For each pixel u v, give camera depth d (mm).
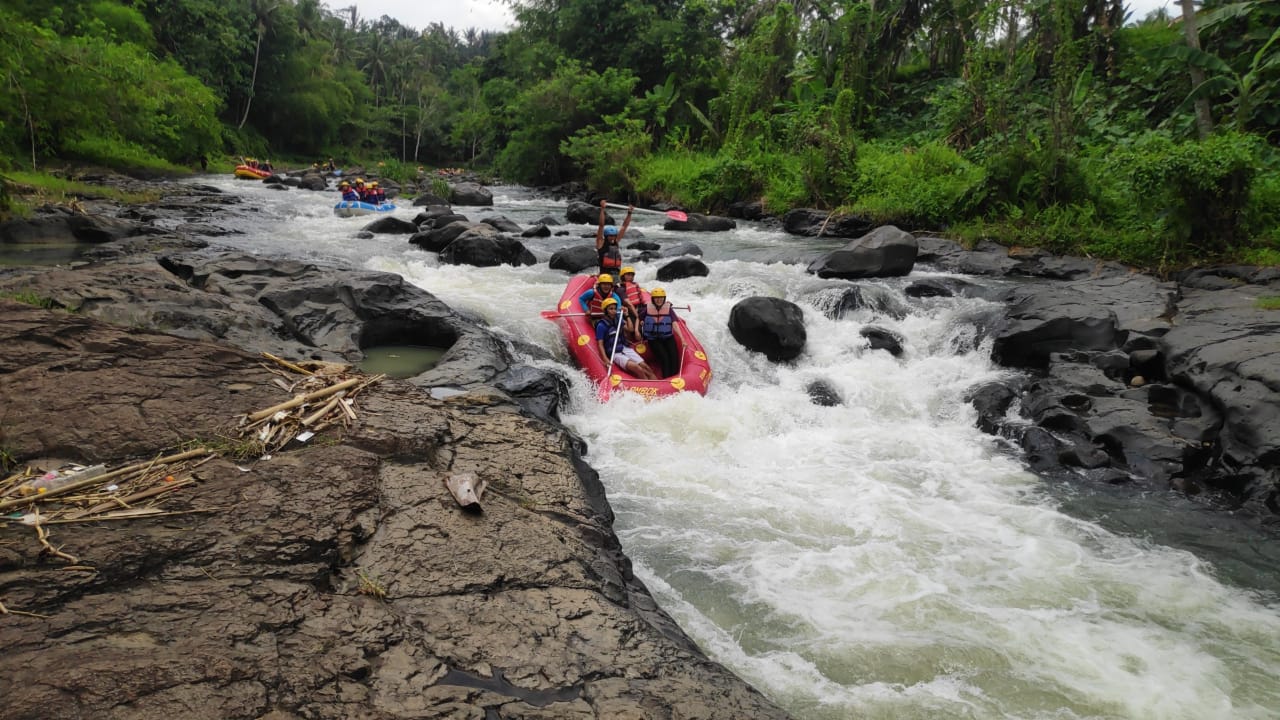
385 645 3088
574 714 2865
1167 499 5973
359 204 19062
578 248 12367
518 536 4148
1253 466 5926
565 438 5766
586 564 4070
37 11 30812
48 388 4652
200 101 33094
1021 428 7109
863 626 4199
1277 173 12094
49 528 3463
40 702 2436
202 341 5895
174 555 3391
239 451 4344
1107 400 7223
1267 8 14461
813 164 19250
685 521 5363
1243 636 4211
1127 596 4594
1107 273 11711
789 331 8977
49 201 14555
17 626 2816
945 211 15648
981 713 3523
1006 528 5438
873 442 7090
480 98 44500
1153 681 3791
